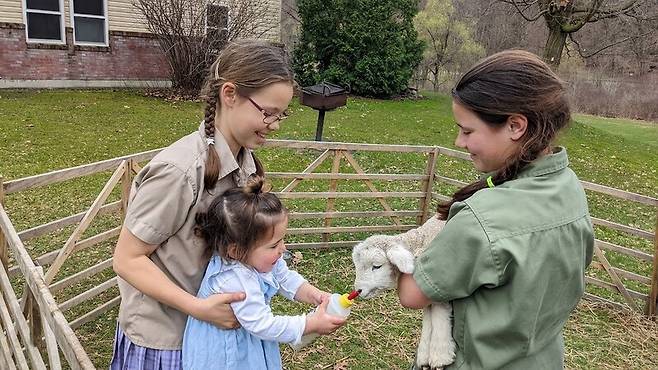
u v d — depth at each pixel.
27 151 7.90
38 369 2.29
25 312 2.96
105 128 9.57
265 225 1.64
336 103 8.91
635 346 4.26
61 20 12.43
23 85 12.17
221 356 1.67
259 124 1.61
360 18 14.91
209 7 13.09
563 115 1.32
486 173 1.53
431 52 20.53
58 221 3.61
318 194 5.42
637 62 23.66
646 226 7.04
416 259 1.45
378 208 6.85
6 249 3.14
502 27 22.16
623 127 19.06
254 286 1.68
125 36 13.33
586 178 9.34
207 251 1.67
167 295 1.56
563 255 1.31
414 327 4.26
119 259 1.56
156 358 1.67
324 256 5.46
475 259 1.27
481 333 1.31
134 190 1.59
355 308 4.47
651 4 15.29
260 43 1.66
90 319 3.94
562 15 13.85
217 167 1.59
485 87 1.29
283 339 1.70
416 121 12.43
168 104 12.05
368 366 3.74
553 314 1.37
